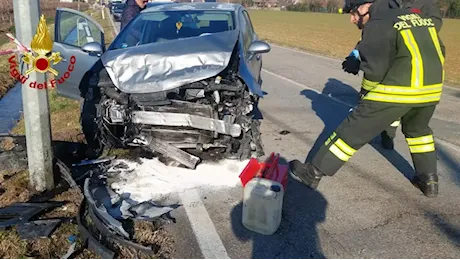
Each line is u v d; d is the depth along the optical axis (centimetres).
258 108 771
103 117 466
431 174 418
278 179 378
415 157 423
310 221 370
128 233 324
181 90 463
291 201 407
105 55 476
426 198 421
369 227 364
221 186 429
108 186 417
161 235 335
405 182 459
